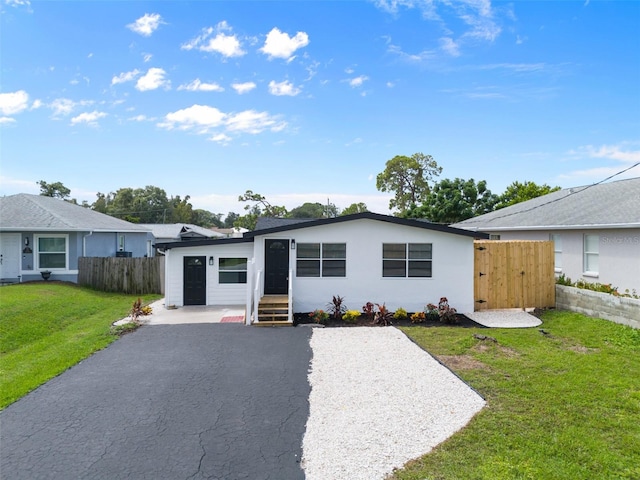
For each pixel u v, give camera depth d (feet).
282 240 40.70
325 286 39.93
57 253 60.13
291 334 31.81
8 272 58.18
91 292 53.83
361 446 14.80
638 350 25.95
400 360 24.91
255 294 35.78
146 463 13.89
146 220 211.00
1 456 14.35
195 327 34.32
